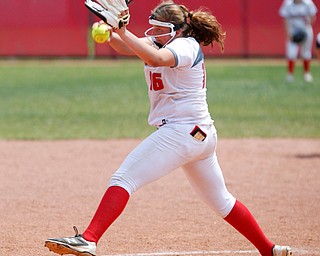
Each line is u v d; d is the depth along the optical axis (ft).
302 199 107.24
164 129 67.26
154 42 69.87
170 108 67.62
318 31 348.59
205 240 85.10
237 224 71.97
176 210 100.22
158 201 105.60
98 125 179.73
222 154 143.33
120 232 88.69
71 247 64.03
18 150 147.84
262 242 72.54
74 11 360.89
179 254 79.00
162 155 66.85
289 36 270.26
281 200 106.52
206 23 69.46
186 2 345.10
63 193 110.52
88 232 65.62
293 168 130.00
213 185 70.85
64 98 231.09
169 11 68.23
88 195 109.19
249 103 216.95
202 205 103.14
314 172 126.62
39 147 151.33
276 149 148.97
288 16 269.03
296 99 224.94
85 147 151.12
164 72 67.05
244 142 156.87
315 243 84.33
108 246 82.28
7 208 100.99
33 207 101.65
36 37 362.74
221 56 360.89
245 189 113.60
